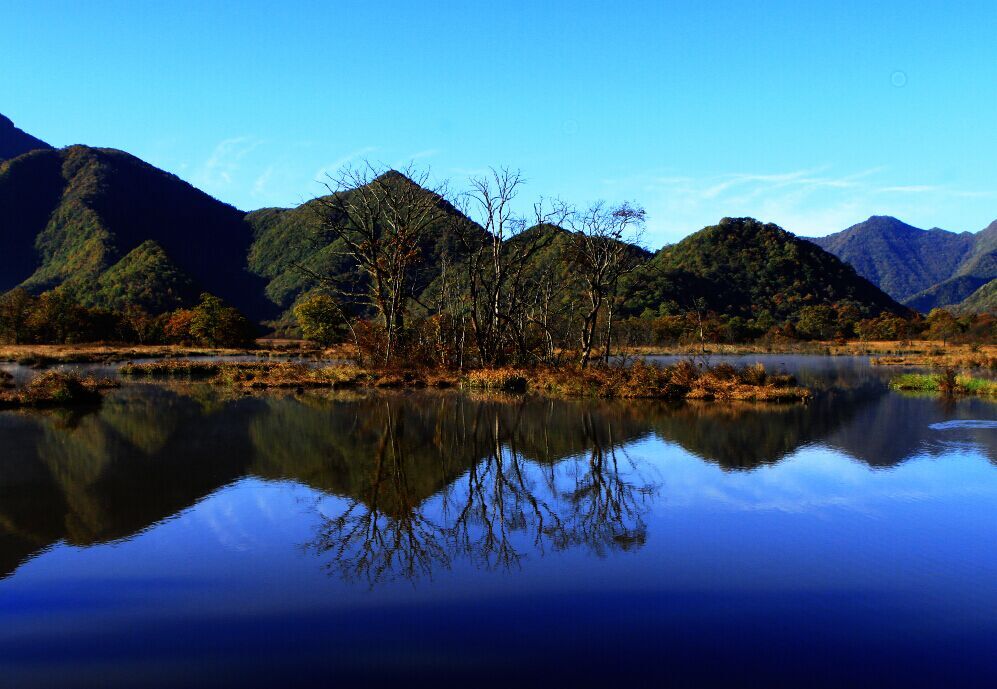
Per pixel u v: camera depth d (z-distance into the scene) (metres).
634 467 14.40
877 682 6.01
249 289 182.00
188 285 134.88
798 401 26.16
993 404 25.34
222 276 191.12
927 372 44.47
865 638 6.80
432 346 40.50
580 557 9.06
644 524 10.53
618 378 29.55
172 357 58.56
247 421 20.30
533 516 10.97
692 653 6.49
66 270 160.25
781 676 6.09
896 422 20.48
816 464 14.55
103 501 11.45
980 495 12.04
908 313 154.00
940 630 6.96
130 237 186.38
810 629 6.99
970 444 16.84
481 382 31.53
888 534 9.95
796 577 8.33
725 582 8.18
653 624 7.09
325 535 9.91
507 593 7.87
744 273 144.62
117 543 9.47
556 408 24.12
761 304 134.75
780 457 15.31
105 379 32.50
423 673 6.12
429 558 9.03
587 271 38.41
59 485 12.42
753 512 11.10
